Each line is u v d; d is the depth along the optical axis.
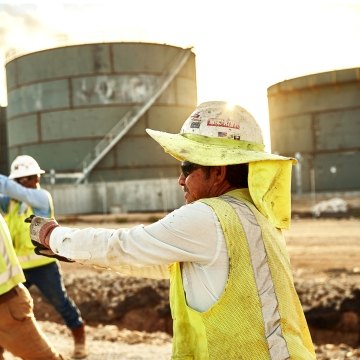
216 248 1.80
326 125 47.91
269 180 1.93
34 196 5.28
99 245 1.89
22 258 5.48
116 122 48.16
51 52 48.94
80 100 48.19
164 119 49.47
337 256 14.46
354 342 8.56
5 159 62.09
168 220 1.85
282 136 50.94
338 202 30.52
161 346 6.55
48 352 3.57
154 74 49.16
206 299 1.81
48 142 48.94
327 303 9.19
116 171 47.97
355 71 46.09
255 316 1.78
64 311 5.77
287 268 1.92
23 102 50.53
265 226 1.89
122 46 48.44
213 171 2.02
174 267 1.95
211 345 1.78
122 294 9.85
